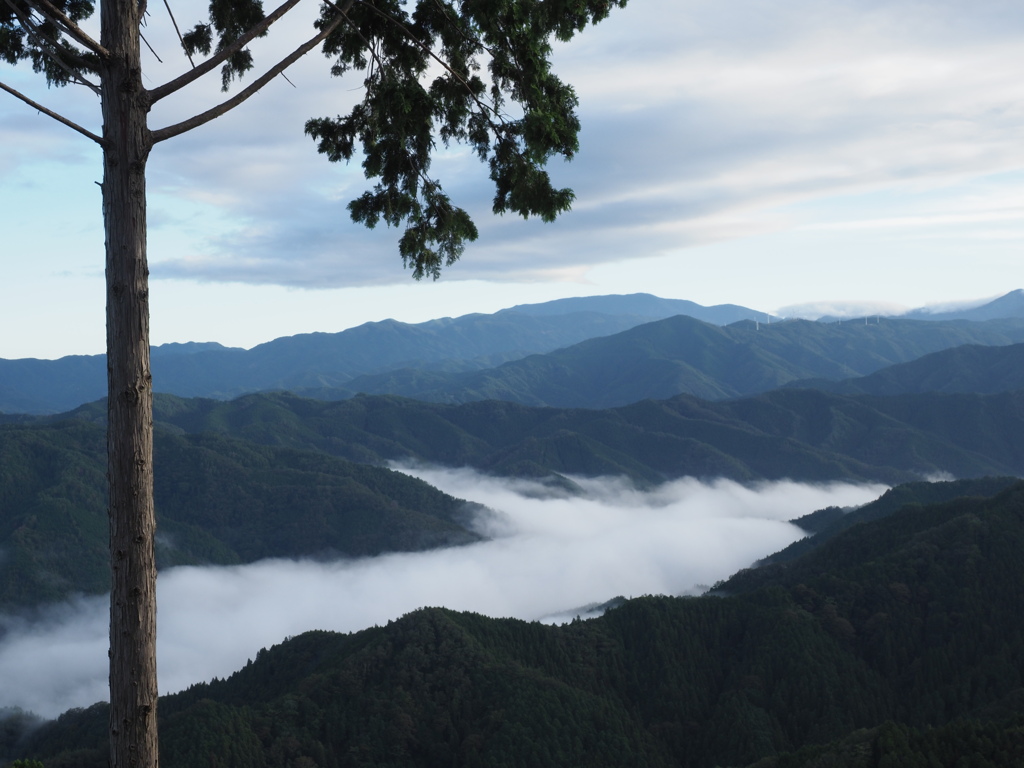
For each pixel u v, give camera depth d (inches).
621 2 587.2
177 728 3821.4
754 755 4087.1
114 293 391.9
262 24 449.4
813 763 2994.6
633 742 4148.6
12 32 544.4
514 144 616.4
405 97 581.0
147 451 391.2
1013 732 2775.6
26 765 962.7
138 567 383.2
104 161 401.1
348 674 4325.8
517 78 592.4
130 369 389.4
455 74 581.3
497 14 544.7
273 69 456.4
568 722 4057.6
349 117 649.6
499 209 639.8
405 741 3973.9
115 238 394.0
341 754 3912.4
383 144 642.8
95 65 413.7
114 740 377.4
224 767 3624.5
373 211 661.9
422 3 583.2
